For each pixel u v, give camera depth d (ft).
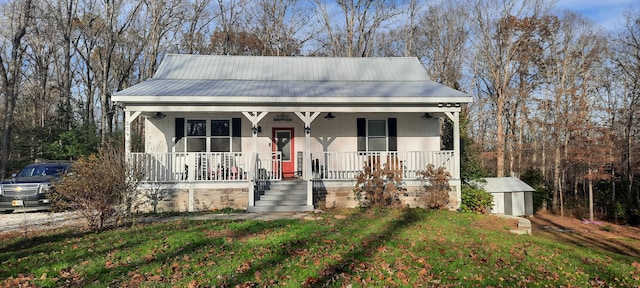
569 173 84.28
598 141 70.44
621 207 69.56
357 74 54.95
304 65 56.75
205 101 40.65
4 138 67.56
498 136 88.02
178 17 94.02
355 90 45.19
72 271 20.01
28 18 71.31
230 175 42.96
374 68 56.80
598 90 88.33
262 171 44.21
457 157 43.45
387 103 43.01
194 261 21.35
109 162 32.45
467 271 21.52
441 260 23.02
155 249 23.70
